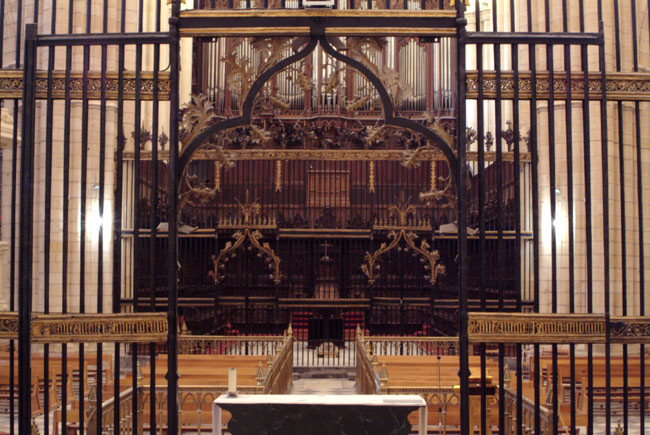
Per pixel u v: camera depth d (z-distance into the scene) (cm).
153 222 609
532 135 611
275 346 1431
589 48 1350
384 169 2236
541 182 1455
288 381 1422
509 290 1666
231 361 1275
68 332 591
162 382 993
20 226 606
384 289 2116
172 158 612
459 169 611
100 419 591
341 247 2100
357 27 614
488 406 820
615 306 1340
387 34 616
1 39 641
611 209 1356
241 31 614
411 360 1279
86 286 1409
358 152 1648
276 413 590
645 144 1429
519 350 596
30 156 611
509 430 852
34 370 1227
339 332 1952
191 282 1878
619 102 627
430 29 615
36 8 625
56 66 1392
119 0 1409
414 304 1686
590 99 624
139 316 596
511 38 615
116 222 605
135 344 606
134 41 614
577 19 1364
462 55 616
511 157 1483
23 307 591
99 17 1373
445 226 1588
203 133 625
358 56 620
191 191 635
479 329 593
